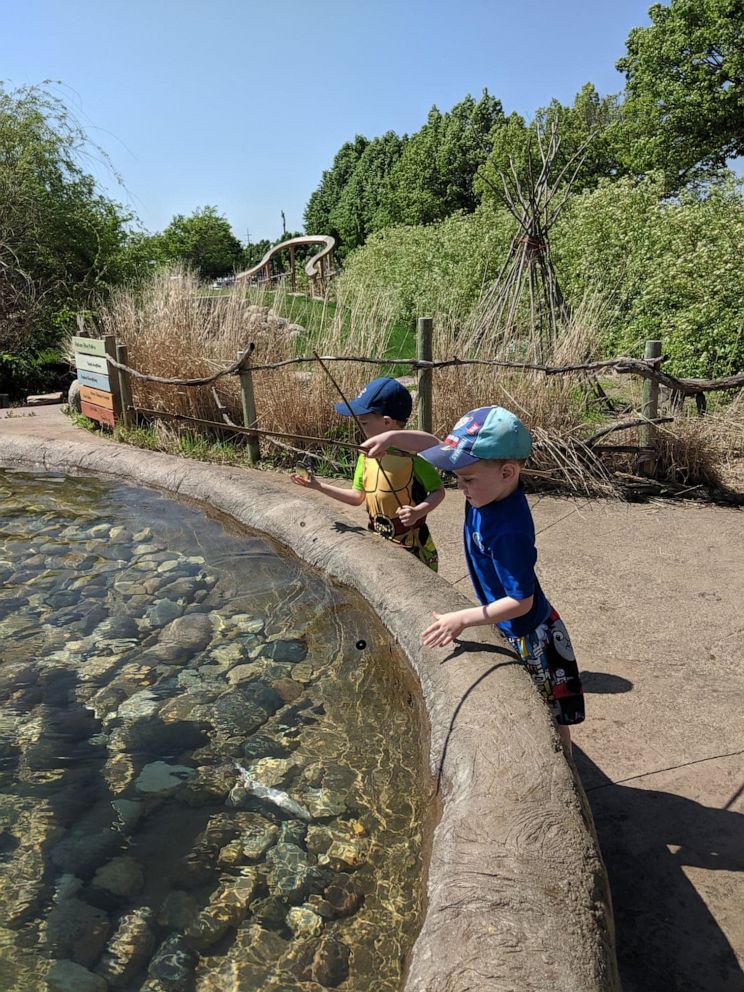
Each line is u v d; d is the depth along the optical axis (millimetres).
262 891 1664
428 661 2229
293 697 2467
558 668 2078
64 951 1513
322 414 5895
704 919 1646
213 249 51906
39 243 14086
